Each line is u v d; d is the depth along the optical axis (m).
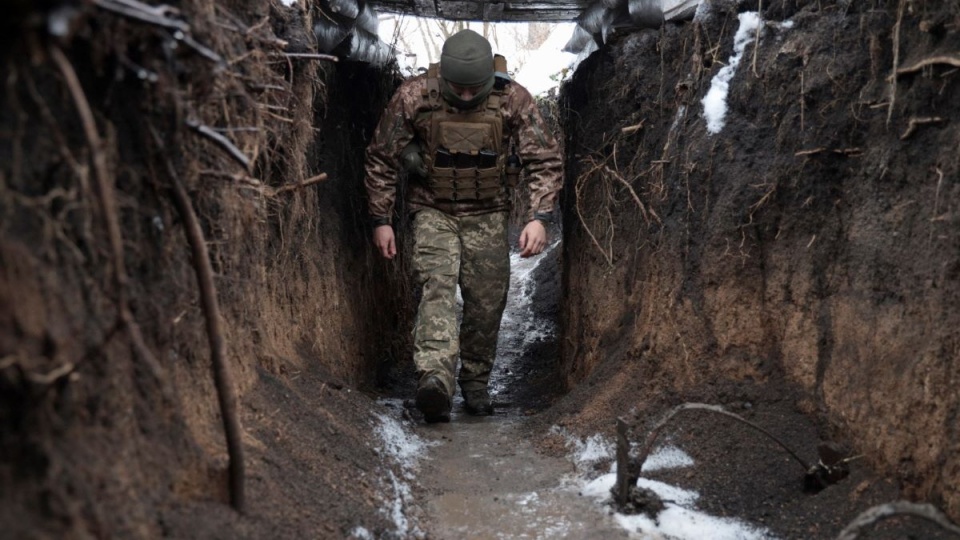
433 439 4.18
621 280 4.49
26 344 1.47
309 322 4.30
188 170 2.19
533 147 4.68
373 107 5.78
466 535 2.89
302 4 3.69
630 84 4.62
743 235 3.44
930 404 2.49
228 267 2.80
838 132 3.16
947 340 2.46
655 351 3.74
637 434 3.47
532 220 4.66
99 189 1.51
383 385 5.62
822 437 3.00
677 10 4.12
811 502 2.76
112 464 1.71
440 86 4.57
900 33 2.94
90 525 1.55
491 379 6.04
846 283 3.05
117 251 1.56
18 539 1.37
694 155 3.70
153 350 2.04
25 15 1.36
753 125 3.54
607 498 3.04
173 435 2.03
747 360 3.40
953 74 2.66
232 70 2.39
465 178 4.62
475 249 4.74
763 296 3.41
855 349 2.92
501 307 4.84
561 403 4.25
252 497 2.23
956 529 1.91
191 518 1.89
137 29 1.80
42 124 1.61
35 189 1.57
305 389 3.58
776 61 3.48
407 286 6.68
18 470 1.44
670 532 2.77
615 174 4.38
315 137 4.54
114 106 1.89
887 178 2.91
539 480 3.45
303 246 4.26
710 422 3.30
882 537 2.42
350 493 2.80
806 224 3.27
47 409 1.52
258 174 3.37
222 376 2.01
